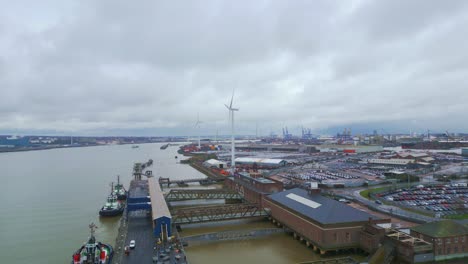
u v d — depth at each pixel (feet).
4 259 304.09
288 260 288.30
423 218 388.98
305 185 629.10
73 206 516.73
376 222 303.89
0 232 383.65
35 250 326.24
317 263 263.90
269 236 357.00
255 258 294.46
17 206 516.73
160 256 267.80
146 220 389.39
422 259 255.50
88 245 276.82
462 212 439.63
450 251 262.06
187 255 303.89
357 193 578.25
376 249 278.87
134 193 505.66
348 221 299.17
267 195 435.12
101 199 568.82
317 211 325.83
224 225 400.88
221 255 303.07
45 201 553.64
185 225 401.29
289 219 362.12
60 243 346.54
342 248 296.30
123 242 306.14
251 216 405.59
